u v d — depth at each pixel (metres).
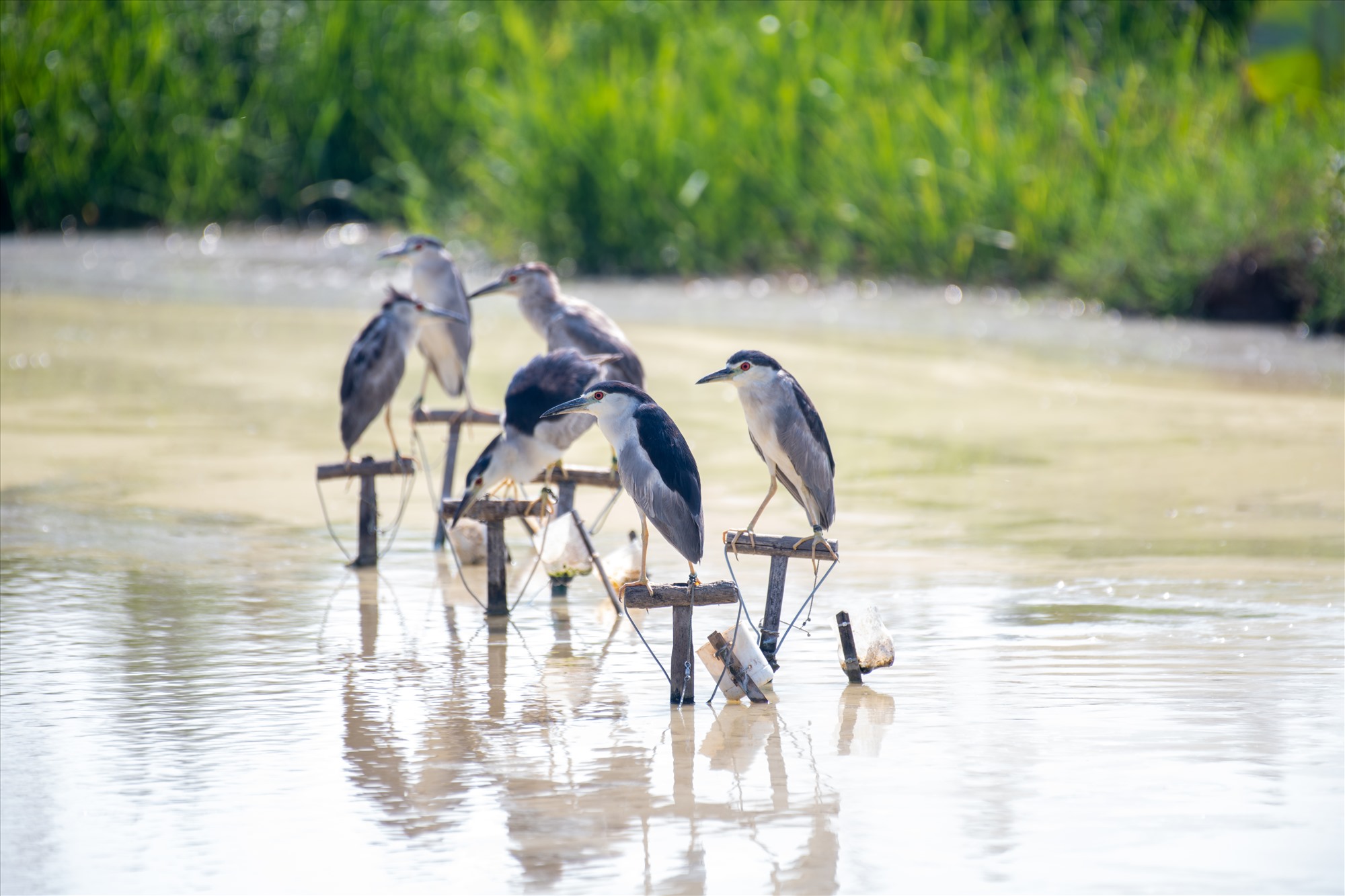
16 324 21.38
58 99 31.62
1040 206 25.91
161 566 10.90
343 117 32.84
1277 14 27.41
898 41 29.33
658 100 28.58
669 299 25.27
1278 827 6.48
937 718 7.87
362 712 8.00
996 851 6.27
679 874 6.09
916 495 13.07
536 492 13.23
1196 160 24.72
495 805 6.76
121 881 6.05
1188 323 23.09
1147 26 29.83
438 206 31.14
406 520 12.43
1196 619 9.62
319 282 26.88
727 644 8.17
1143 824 6.52
